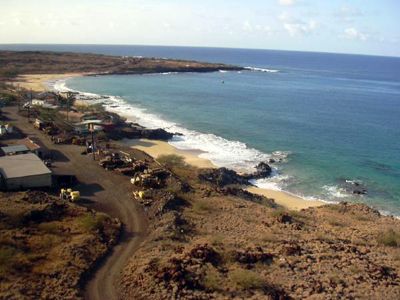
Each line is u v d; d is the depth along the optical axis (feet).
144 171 199.82
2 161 191.01
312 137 336.49
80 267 116.88
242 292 107.14
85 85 595.88
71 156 225.76
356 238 153.99
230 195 197.36
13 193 162.50
